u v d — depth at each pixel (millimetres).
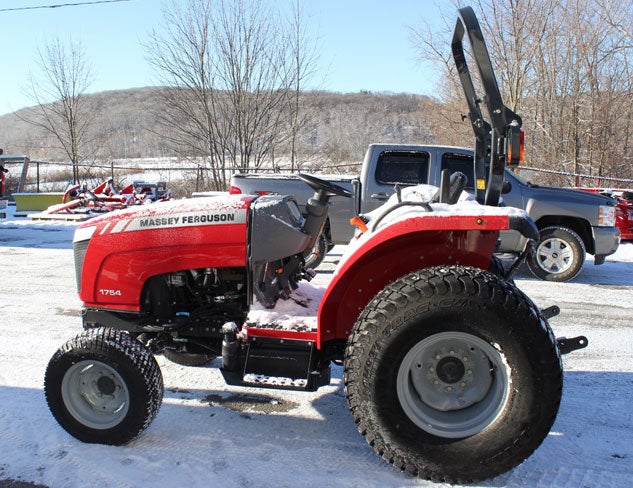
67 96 23594
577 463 2854
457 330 2523
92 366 3018
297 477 2729
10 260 8562
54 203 15773
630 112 17688
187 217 3137
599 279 7418
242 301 3281
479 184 3156
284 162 18594
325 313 2936
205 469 2797
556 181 16891
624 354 4508
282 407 3541
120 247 3217
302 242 3156
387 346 2557
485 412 2600
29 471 2770
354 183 4258
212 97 17422
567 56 18312
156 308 3283
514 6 18406
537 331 2467
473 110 3178
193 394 3730
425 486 2637
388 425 2596
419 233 2768
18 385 3826
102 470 2779
